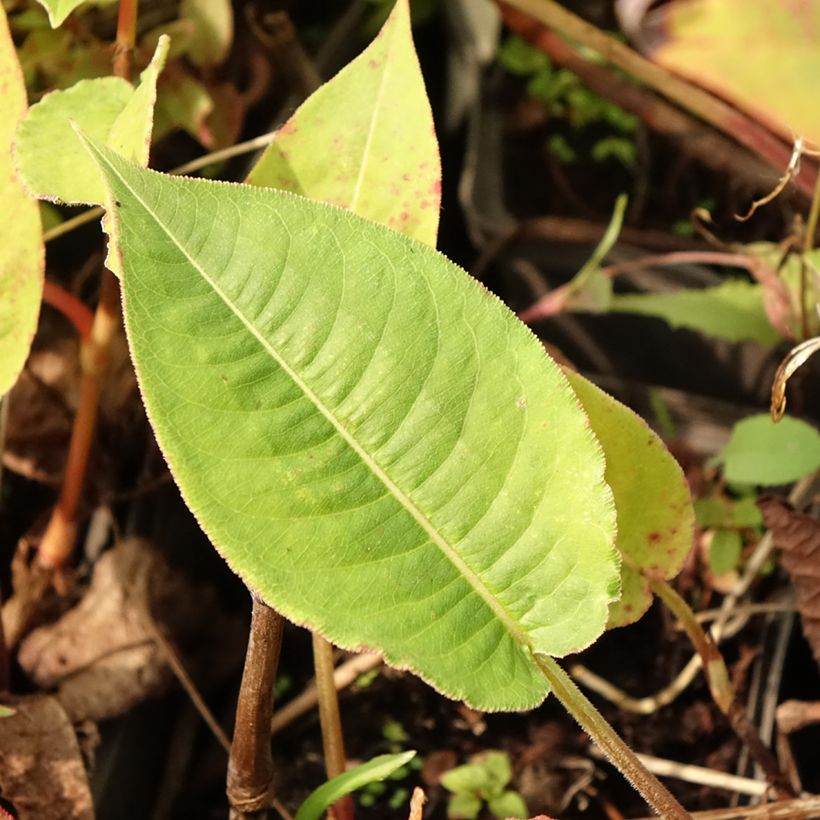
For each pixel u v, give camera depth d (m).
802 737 0.69
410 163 0.57
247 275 0.51
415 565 0.52
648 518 0.58
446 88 1.17
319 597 0.51
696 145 0.87
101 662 0.69
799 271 0.73
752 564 0.73
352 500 0.51
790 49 0.43
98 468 0.73
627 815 0.69
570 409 0.52
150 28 0.85
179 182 0.50
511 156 1.13
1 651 0.67
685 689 0.73
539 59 1.20
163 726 0.70
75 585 0.71
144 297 0.50
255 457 0.51
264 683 0.54
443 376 0.52
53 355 0.74
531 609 0.53
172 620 0.71
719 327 0.79
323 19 1.20
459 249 1.07
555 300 0.81
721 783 0.68
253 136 0.98
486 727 0.72
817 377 0.82
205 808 0.69
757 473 0.67
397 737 0.72
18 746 0.65
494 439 0.52
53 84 0.72
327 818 0.65
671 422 0.89
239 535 0.50
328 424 0.51
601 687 0.73
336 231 0.51
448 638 0.52
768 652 0.72
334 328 0.51
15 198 0.57
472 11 1.13
